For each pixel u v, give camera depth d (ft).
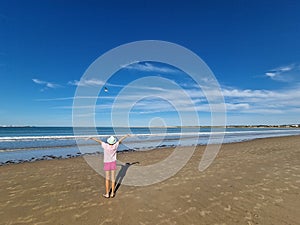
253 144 69.97
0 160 45.14
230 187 23.99
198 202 19.92
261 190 22.67
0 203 20.21
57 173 32.30
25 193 22.99
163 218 16.90
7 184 26.45
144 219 16.80
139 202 20.24
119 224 16.08
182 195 21.86
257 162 37.93
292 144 67.72
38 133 174.81
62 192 23.31
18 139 96.27
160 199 20.92
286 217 16.48
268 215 16.87
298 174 28.84
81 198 21.44
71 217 17.30
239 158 42.50
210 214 17.35
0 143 79.25
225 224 15.62
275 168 32.73
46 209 18.83
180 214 17.51
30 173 32.27
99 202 20.35
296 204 18.90
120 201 20.53
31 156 50.65
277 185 24.21
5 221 16.70
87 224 16.14
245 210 17.88
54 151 59.47
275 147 60.08
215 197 21.07
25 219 16.99
